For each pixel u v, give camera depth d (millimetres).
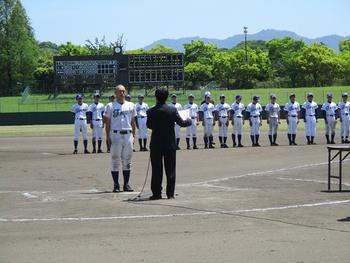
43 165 20281
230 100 67188
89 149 27172
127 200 11859
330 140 28188
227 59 105688
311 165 18281
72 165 19984
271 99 26656
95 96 24969
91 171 18047
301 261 6980
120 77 61625
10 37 106688
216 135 34750
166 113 11781
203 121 26188
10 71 107062
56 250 7770
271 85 103938
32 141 33344
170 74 60562
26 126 50094
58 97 73188
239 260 7070
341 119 26922
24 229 9219
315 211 10320
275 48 123188
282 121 45906
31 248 7918
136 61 61031
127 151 13227
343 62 101375
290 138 26609
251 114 26359
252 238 8227
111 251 7645
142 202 11539
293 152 22781
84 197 12469
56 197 12609
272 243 7906
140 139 25531
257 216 9859
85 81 62531
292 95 26531
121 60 61531
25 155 24516
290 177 15477
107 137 13273
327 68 99938
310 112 26672
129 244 8016
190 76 105688
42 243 8211
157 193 11938
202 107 26219
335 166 17922
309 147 24906
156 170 11891
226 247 7727
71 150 26719
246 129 39188
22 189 14211
